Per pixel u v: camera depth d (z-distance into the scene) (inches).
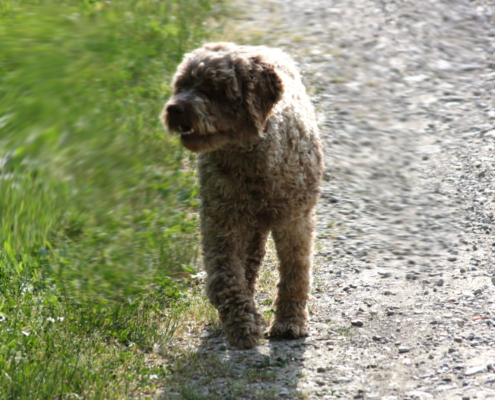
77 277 378.6
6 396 263.0
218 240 308.7
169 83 612.1
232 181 301.3
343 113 634.2
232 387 279.6
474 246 421.4
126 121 543.5
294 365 302.5
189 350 319.6
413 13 901.8
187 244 425.1
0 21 639.1
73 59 596.4
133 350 318.0
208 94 288.7
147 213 447.8
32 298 355.9
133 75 616.1
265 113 293.0
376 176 533.6
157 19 758.5
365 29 840.3
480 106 645.9
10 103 516.7
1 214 413.4
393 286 381.1
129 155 510.6
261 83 291.7
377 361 300.4
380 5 935.7
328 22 860.0
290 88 331.6
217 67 287.3
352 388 278.1
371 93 676.1
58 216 439.8
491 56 767.1
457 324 326.0
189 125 283.9
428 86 693.9
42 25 653.3
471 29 847.1
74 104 542.6
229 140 293.3
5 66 557.0
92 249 410.0
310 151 321.7
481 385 269.0
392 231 455.2
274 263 418.0
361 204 494.0
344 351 312.8
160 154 522.6
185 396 275.3
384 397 268.5
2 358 289.0
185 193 476.4
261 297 378.6
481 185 506.0
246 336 297.3
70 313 344.8
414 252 425.7
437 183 519.2
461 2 947.3
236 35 781.3
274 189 304.5
